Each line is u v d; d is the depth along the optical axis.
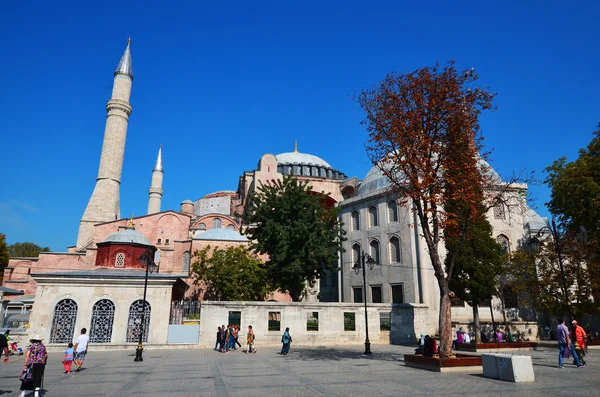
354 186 58.03
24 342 25.28
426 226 17.27
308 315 29.59
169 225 59.28
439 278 16.72
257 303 28.66
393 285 36.69
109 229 55.16
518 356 12.38
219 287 39.75
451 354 15.77
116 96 65.50
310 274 33.56
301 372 14.98
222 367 16.95
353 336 30.22
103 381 13.34
